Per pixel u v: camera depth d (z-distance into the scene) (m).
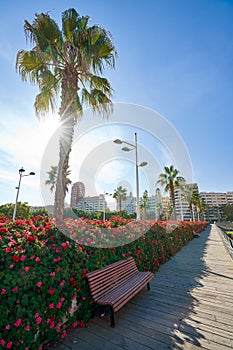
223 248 7.84
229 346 1.85
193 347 1.84
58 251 2.07
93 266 2.54
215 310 2.57
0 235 1.91
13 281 1.57
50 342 1.91
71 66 4.49
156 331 2.11
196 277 4.04
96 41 4.56
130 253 3.59
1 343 1.45
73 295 2.16
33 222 2.70
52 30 4.29
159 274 4.28
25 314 1.65
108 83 5.26
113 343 1.92
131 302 2.85
